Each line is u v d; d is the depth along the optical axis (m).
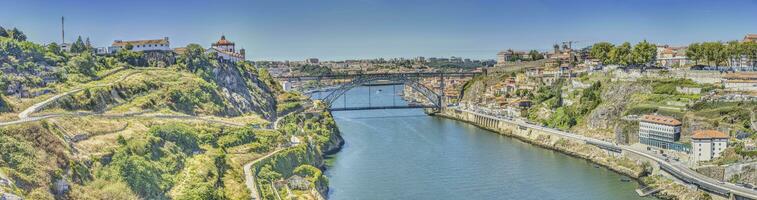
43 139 132.50
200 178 150.50
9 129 129.00
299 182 181.50
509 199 184.62
